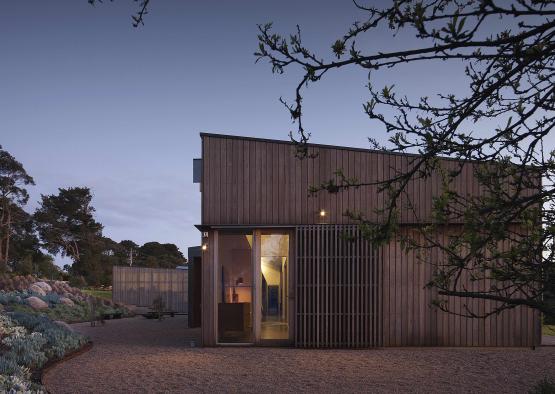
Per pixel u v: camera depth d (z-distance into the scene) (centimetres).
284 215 1065
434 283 238
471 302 1031
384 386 689
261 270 1073
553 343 1066
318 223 1060
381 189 223
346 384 701
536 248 228
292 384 701
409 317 1038
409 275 1041
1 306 1623
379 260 1040
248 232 1085
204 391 662
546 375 760
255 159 1077
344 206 1060
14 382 625
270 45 208
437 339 1033
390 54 191
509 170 229
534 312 1028
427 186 1027
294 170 1072
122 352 983
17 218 4341
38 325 1100
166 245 5919
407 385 695
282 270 1076
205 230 1074
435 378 738
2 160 4209
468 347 1026
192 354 955
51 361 845
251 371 791
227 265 1342
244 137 1078
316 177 1067
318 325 1034
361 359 895
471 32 176
